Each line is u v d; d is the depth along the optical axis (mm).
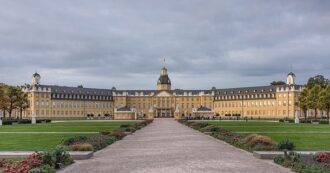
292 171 25266
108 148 41125
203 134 65188
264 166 27500
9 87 151625
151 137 58281
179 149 39281
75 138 41219
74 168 26656
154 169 25938
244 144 39969
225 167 26859
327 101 133750
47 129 77250
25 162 24406
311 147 39438
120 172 24844
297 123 122500
